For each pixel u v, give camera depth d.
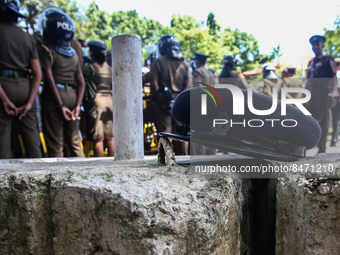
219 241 0.89
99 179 0.95
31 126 2.85
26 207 1.00
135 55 1.61
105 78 3.44
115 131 1.63
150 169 1.03
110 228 0.86
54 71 3.02
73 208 0.93
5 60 2.60
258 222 1.28
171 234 0.82
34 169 1.11
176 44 3.57
